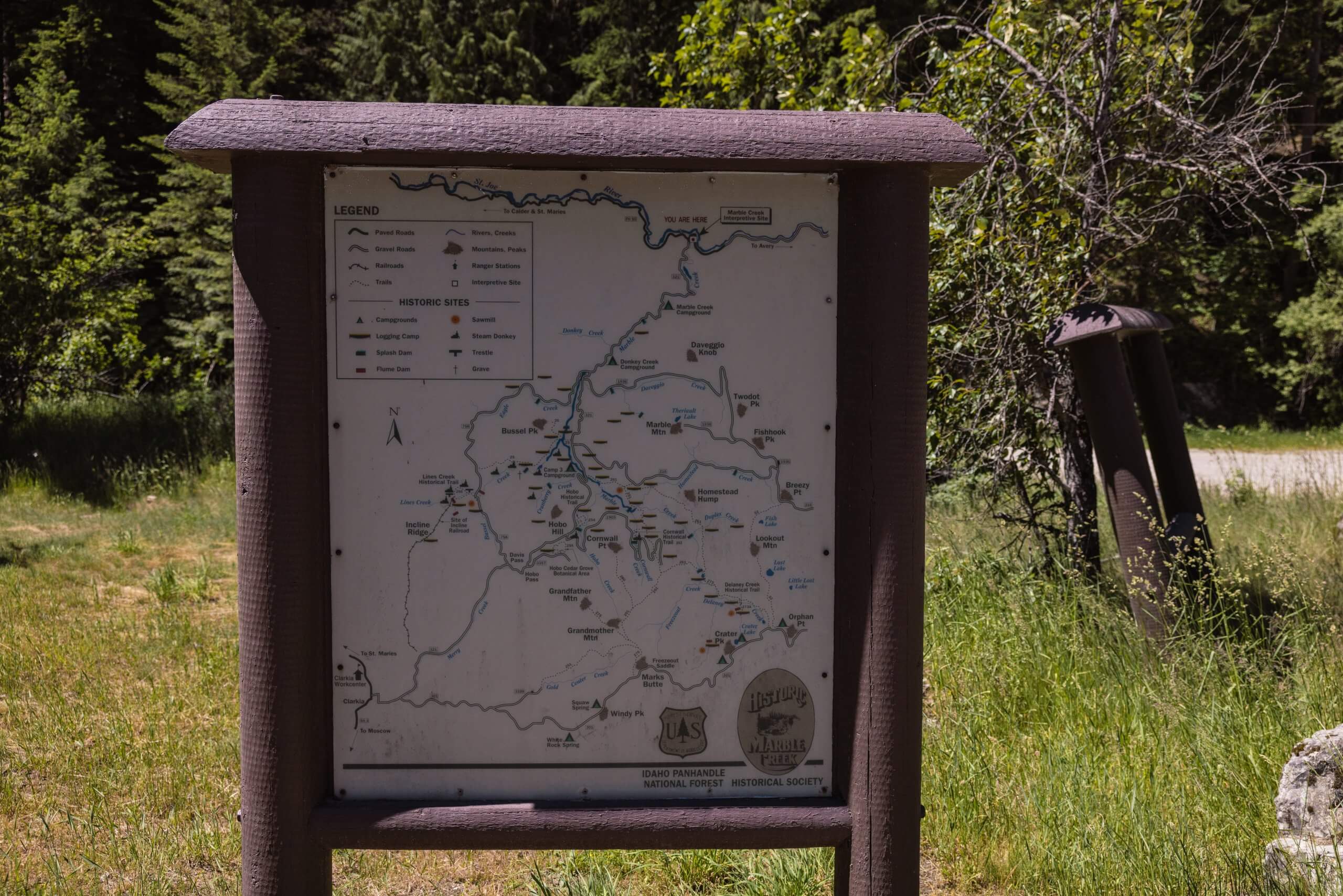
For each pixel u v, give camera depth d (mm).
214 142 1895
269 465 1975
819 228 2105
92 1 23734
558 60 24812
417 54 22797
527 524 2113
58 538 8703
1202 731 3820
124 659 5543
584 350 2094
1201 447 19219
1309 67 19000
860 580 2080
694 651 2145
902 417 2035
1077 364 4848
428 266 2068
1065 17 6098
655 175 2086
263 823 2025
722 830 2105
